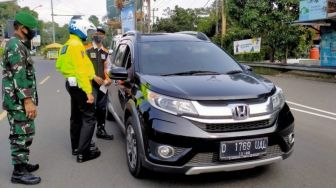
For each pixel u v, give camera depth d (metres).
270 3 21.09
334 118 7.81
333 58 17.81
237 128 3.82
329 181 4.33
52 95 12.02
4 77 4.34
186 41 5.62
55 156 5.52
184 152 3.76
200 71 4.88
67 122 7.82
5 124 7.70
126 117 4.78
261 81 4.49
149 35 5.84
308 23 18.03
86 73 5.02
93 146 5.53
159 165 3.89
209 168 3.78
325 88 12.51
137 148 4.23
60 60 5.07
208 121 3.75
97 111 6.27
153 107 4.02
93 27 5.19
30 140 4.54
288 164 4.88
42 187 4.37
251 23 21.45
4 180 4.62
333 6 16.50
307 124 7.29
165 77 4.54
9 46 4.22
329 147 5.67
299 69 17.03
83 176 4.68
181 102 3.87
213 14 39.59
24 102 4.31
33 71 4.46
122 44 6.32
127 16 48.22
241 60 24.70
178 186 4.24
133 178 4.54
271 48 22.02
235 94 3.94
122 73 4.89
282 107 4.19
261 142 3.86
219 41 28.39
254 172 4.60
